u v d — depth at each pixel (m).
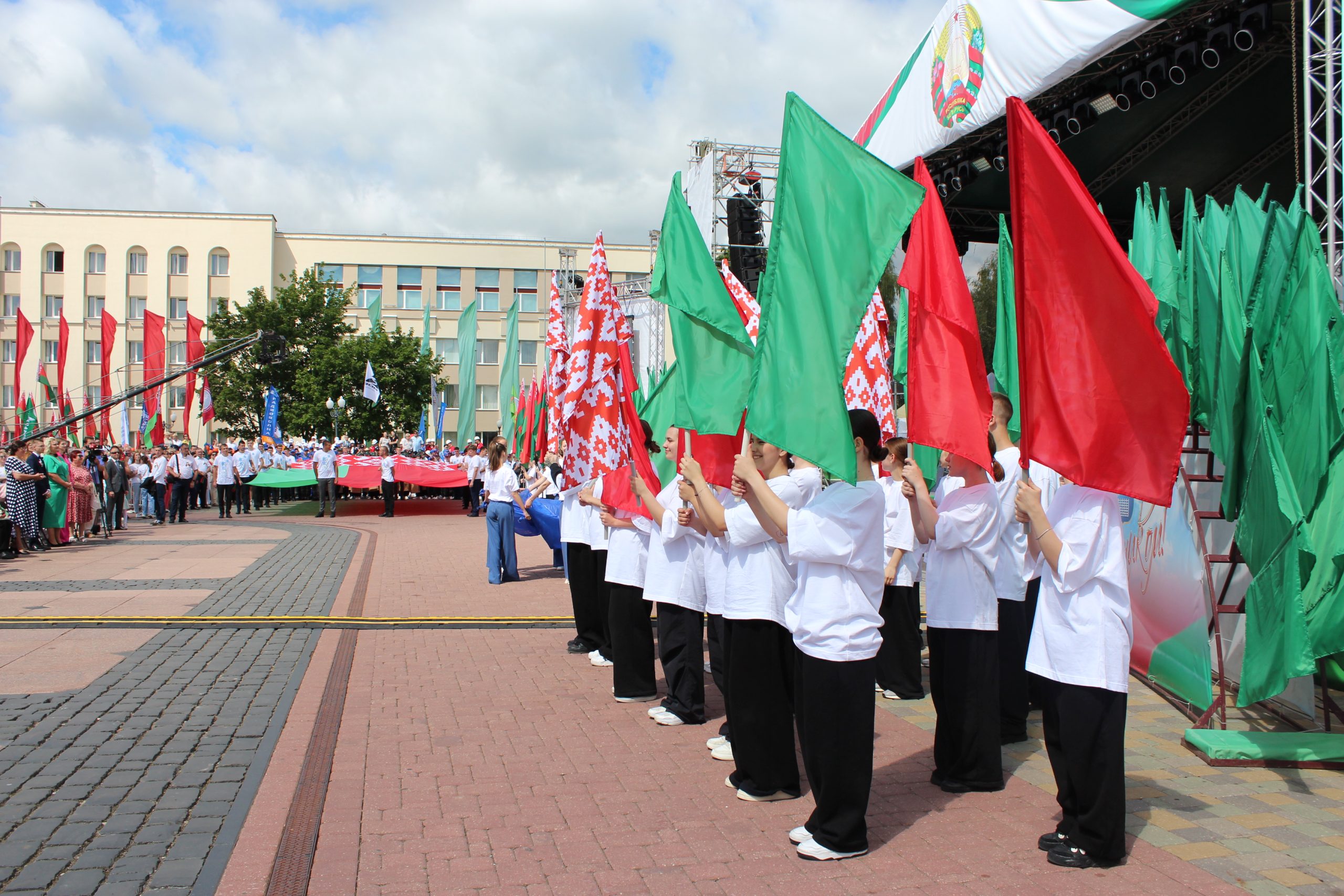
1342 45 7.88
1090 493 3.86
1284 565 4.78
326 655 7.63
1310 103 8.01
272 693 6.41
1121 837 3.76
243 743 5.31
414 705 6.25
